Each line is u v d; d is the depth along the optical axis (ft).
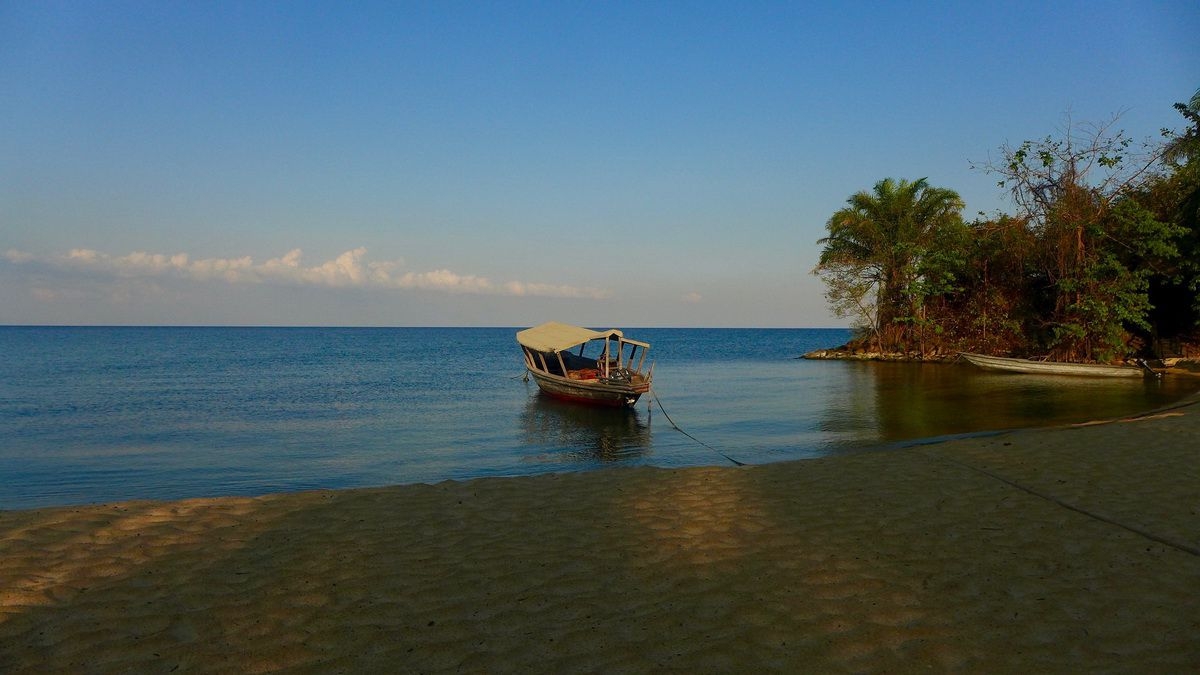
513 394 102.63
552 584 20.24
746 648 15.97
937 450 38.14
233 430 67.97
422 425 70.64
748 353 250.78
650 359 202.59
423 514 27.43
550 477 33.55
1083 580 19.77
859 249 156.66
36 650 16.22
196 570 21.42
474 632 17.07
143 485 44.32
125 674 15.15
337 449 57.26
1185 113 94.12
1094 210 107.45
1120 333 105.60
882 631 16.74
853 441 53.93
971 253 135.95
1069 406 70.23
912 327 152.56
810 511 27.55
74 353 236.63
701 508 28.17
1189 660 14.92
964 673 14.65
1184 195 104.99
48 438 63.36
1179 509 26.50
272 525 25.99
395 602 18.99
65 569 21.43
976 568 20.97
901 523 25.73
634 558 22.44
